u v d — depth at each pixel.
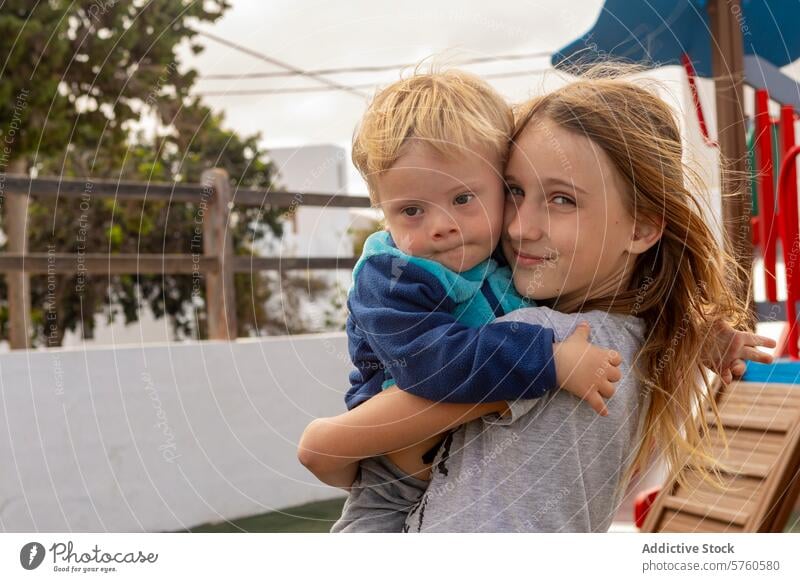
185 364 2.84
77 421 2.59
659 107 0.92
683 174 0.96
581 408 0.84
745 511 1.60
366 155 0.88
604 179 0.84
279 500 3.02
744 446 1.69
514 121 0.89
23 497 2.47
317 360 3.15
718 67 2.03
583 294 0.90
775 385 1.73
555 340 0.83
